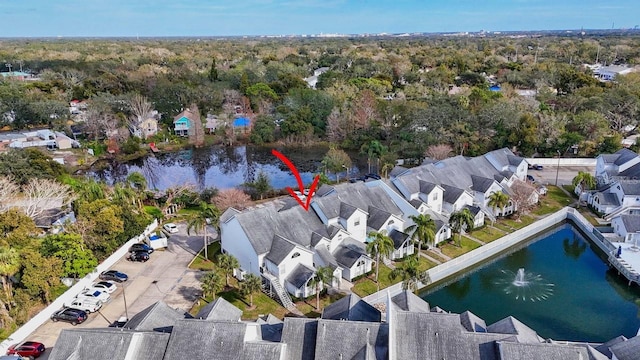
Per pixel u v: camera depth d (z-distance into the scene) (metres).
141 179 83.94
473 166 87.69
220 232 65.69
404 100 141.00
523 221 77.88
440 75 188.12
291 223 60.00
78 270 53.03
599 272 64.19
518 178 87.00
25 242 53.38
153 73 187.75
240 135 141.38
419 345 36.62
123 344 35.31
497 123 113.94
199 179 108.31
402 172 84.81
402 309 42.16
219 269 53.62
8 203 72.00
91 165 113.88
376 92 162.00
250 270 56.94
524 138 110.44
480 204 79.88
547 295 58.06
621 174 87.38
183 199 83.00
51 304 49.28
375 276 58.78
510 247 70.81
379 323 38.19
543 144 112.44
